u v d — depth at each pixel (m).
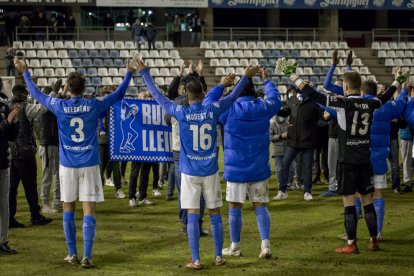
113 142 9.57
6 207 7.65
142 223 9.46
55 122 10.11
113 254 7.64
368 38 35.28
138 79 27.91
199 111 6.96
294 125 11.17
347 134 7.36
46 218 9.53
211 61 30.00
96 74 28.28
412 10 37.00
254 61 30.38
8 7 32.88
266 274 6.75
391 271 6.84
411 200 11.23
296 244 8.07
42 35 30.09
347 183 7.44
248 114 7.16
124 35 32.94
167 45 30.61
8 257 7.52
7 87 15.35
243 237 8.47
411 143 12.10
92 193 7.09
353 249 7.58
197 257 6.96
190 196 6.98
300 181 12.45
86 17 33.25
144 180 10.98
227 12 36.38
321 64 30.83
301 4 32.62
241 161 7.22
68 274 6.80
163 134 9.73
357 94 7.57
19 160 9.09
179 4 31.47
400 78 7.70
